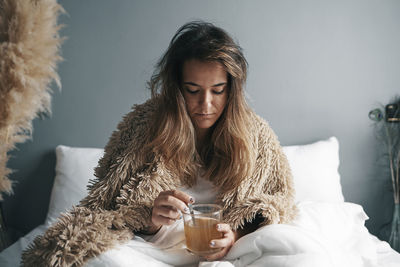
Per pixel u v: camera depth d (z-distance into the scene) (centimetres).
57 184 157
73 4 164
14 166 175
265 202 94
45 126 172
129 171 99
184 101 100
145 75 169
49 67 138
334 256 86
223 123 103
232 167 102
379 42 169
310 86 171
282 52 169
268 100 171
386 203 179
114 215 88
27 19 126
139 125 105
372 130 174
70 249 78
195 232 78
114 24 166
